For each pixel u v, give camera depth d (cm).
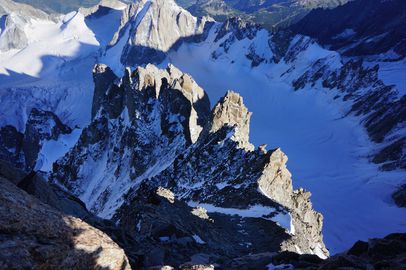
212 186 9244
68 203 3422
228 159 9931
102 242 1730
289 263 2748
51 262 1545
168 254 3369
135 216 5084
